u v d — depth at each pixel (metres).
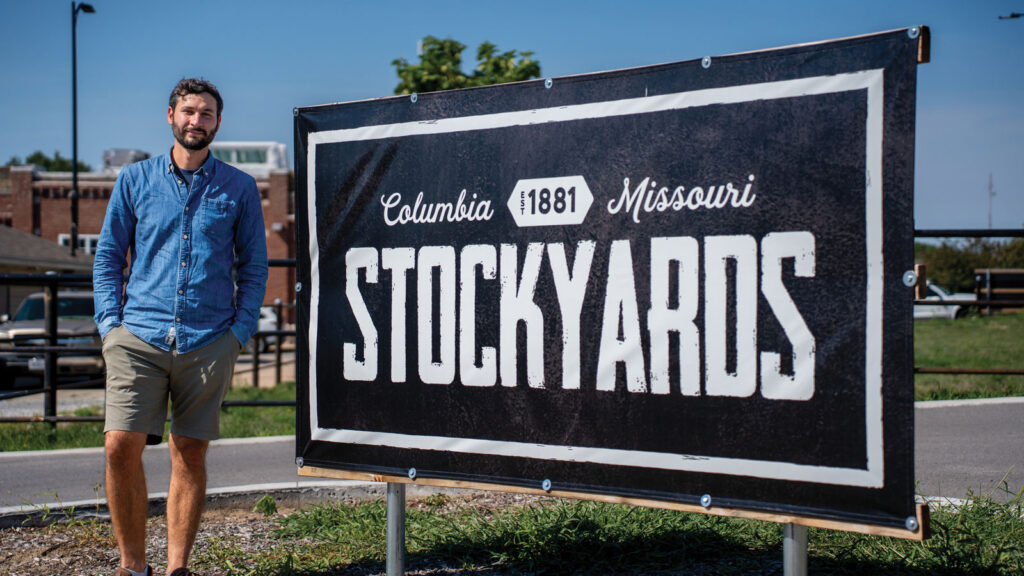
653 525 3.72
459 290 3.15
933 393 7.75
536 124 3.02
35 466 5.70
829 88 2.57
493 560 3.59
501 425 3.06
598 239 2.91
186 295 3.26
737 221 2.69
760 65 2.67
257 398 11.26
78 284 7.61
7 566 3.70
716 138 2.73
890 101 2.50
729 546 3.60
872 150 2.52
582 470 2.92
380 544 3.80
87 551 3.91
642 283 2.83
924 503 2.43
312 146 3.45
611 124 2.89
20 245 24.02
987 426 6.15
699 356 2.74
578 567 3.47
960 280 41.06
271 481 5.07
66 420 7.04
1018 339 18.83
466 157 3.14
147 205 3.30
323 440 3.39
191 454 3.31
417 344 3.22
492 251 3.09
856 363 2.53
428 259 3.20
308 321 3.44
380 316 3.29
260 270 3.52
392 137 3.29
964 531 3.38
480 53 12.75
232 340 3.36
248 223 3.47
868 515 2.50
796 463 2.60
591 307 2.92
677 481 2.77
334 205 3.39
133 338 3.22
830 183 2.57
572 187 2.96
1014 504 3.96
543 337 2.99
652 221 2.82
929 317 28.77
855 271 2.53
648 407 2.82
